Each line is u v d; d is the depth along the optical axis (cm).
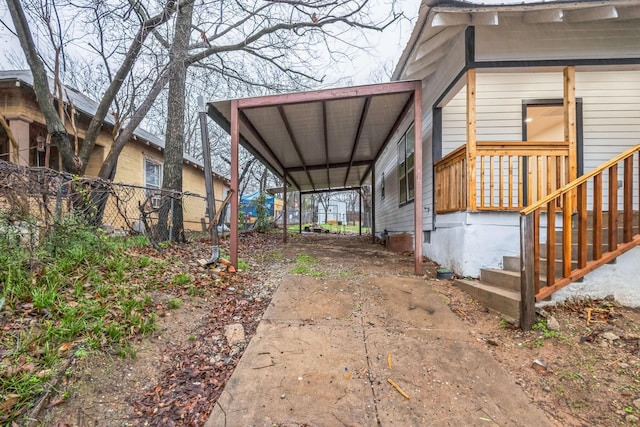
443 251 500
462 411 181
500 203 412
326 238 1129
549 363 225
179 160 658
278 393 195
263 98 445
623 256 304
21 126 588
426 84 614
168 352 236
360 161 921
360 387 202
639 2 377
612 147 551
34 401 164
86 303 250
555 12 399
